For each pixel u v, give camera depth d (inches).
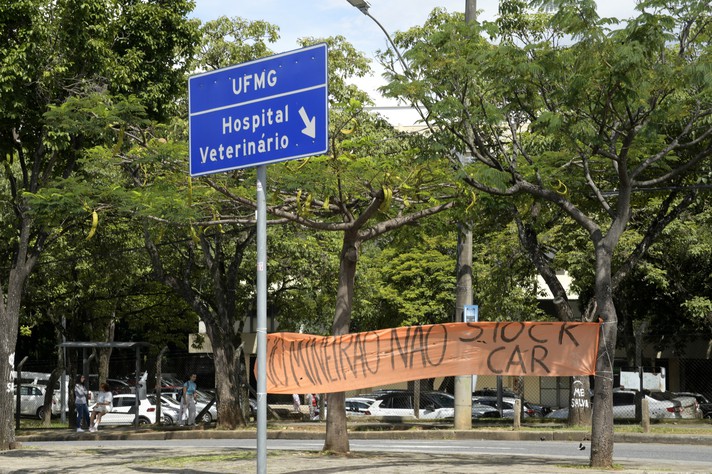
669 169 733.9
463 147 661.9
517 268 1350.9
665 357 1774.1
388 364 645.9
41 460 701.9
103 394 1193.4
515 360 610.5
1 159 844.0
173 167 708.7
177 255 1236.5
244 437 1063.0
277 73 461.4
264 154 461.1
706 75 557.9
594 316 1043.9
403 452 732.0
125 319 1641.2
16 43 797.2
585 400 1063.6
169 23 910.4
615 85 565.0
